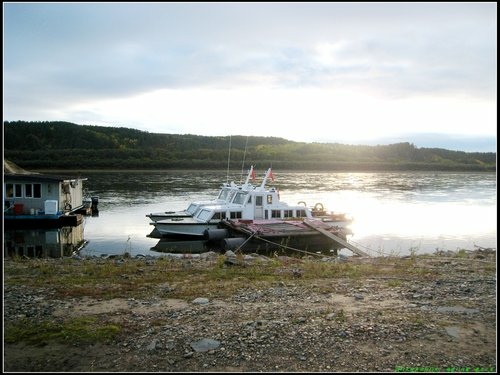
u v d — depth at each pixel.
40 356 6.74
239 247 20.31
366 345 7.10
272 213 24.80
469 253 16.81
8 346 7.06
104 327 7.74
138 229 27.41
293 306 9.02
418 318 8.22
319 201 42.62
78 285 10.66
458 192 55.72
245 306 9.04
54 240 24.19
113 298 9.62
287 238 20.97
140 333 7.61
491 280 11.32
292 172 103.62
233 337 7.39
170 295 9.84
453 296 9.75
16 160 94.50
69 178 31.80
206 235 22.47
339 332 7.57
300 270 12.48
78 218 28.81
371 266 13.34
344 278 11.60
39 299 9.46
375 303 9.22
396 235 26.25
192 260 14.28
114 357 6.74
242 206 24.56
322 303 9.21
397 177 89.62
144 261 14.25
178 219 25.19
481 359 6.61
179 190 51.78
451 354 6.77
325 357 6.72
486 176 96.88
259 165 109.12
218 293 10.01
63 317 8.34
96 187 55.62
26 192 28.84
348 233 24.23
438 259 14.94
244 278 11.47
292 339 7.32
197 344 7.13
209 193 48.28
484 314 8.46
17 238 24.67
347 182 71.88
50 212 28.11
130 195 46.16
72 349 6.99
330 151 135.12
